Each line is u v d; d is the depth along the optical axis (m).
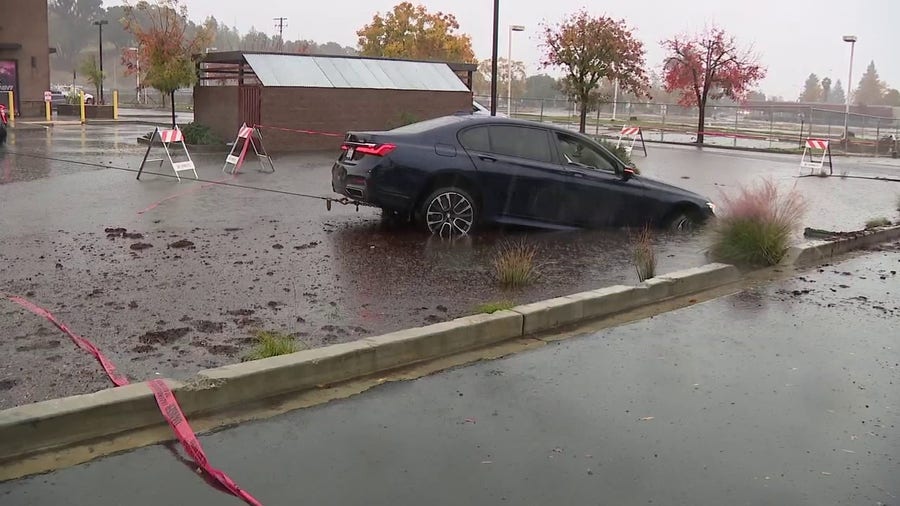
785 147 36.81
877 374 5.80
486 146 10.34
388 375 5.55
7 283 7.28
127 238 9.46
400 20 51.28
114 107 36.91
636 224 11.09
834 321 7.16
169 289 7.26
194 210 11.59
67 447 4.33
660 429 4.75
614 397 5.24
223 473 4.08
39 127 28.16
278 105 22.78
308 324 6.38
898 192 17.66
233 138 23.45
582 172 10.71
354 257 8.90
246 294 7.20
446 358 5.95
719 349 6.30
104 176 14.96
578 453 4.42
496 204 10.35
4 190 12.75
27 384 4.91
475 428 4.71
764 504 3.91
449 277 8.16
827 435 4.73
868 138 47.06
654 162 24.36
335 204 12.49
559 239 10.41
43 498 3.80
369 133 10.20
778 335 6.71
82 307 6.61
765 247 9.30
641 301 7.63
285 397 5.10
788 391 5.42
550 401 5.14
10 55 32.69
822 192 17.52
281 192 13.77
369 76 24.80
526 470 4.21
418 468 4.20
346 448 4.41
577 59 29.00
